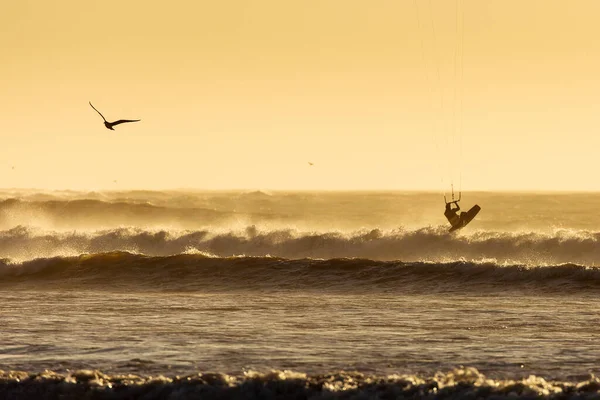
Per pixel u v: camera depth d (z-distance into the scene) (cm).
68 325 9775
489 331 9250
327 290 13338
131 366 7638
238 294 12975
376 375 7256
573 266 13612
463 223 15212
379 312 10756
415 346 8412
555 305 11300
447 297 12288
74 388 6744
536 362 7675
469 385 6488
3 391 6775
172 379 6844
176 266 15600
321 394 6500
